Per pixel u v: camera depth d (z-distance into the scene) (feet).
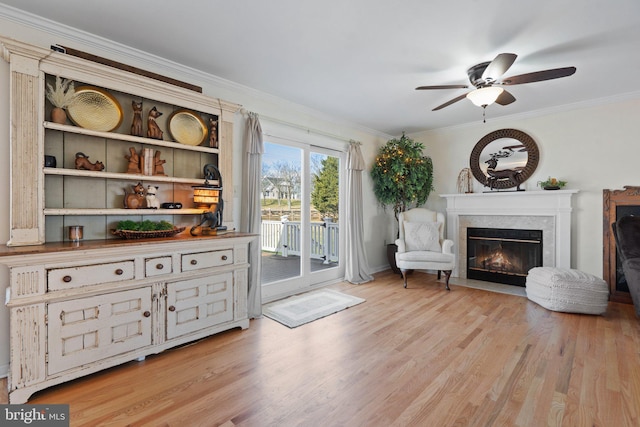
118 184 8.16
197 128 9.54
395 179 15.30
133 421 5.12
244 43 7.86
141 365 6.95
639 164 11.29
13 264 5.48
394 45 7.89
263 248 11.94
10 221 6.24
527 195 13.32
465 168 15.44
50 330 5.84
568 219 12.39
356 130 15.67
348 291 13.08
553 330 8.87
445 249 13.52
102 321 6.47
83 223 7.57
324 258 14.62
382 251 17.46
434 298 12.07
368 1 6.17
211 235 8.68
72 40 7.39
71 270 6.11
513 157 13.99
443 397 5.78
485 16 6.63
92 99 7.53
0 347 6.47
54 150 7.17
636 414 5.26
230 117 9.98
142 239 7.60
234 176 10.62
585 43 7.68
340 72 9.50
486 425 5.03
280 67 9.20
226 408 5.46
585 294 10.05
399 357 7.32
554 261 12.77
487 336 8.49
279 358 7.29
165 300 7.43
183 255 7.77
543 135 13.28
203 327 8.13
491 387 6.09
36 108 6.41
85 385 6.15
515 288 13.44
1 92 6.53
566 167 12.75
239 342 8.18
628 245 9.81
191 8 6.45
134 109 8.06
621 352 7.49
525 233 13.57
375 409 5.44
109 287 6.56
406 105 12.49
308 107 12.71
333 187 15.05
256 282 10.20
